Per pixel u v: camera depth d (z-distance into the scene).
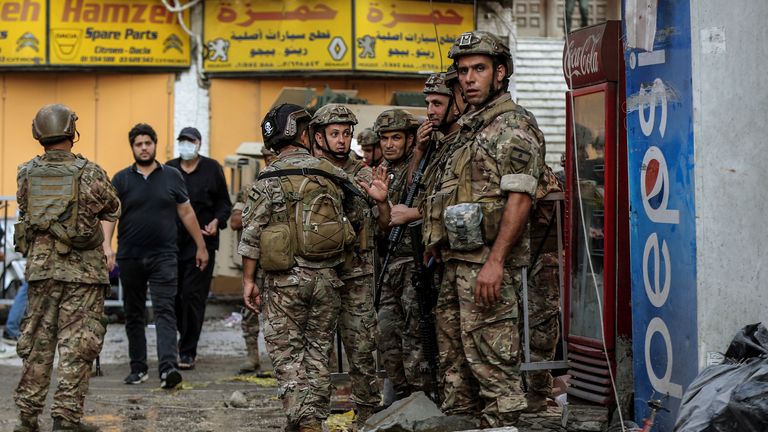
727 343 4.78
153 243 8.95
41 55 14.34
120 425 7.00
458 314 5.43
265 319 5.87
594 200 5.78
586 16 15.94
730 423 4.26
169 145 14.75
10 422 7.10
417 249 6.04
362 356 6.18
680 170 4.91
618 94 5.58
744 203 4.81
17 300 11.20
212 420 7.21
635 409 5.39
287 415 5.72
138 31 14.57
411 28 14.95
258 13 14.74
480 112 5.28
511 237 5.07
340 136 6.40
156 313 8.90
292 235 5.75
